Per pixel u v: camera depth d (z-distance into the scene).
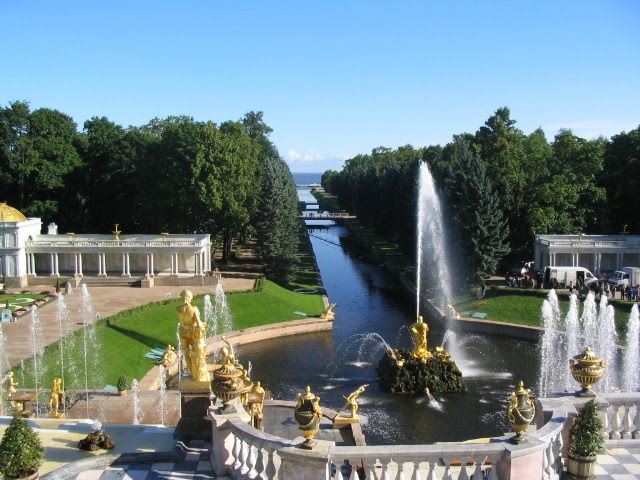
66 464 20.25
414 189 105.88
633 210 104.12
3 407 42.47
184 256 98.00
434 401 52.91
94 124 127.56
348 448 17.50
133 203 115.12
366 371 61.56
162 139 102.75
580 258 93.31
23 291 86.62
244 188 102.88
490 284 91.44
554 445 18.92
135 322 69.25
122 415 44.94
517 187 99.38
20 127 114.38
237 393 20.36
